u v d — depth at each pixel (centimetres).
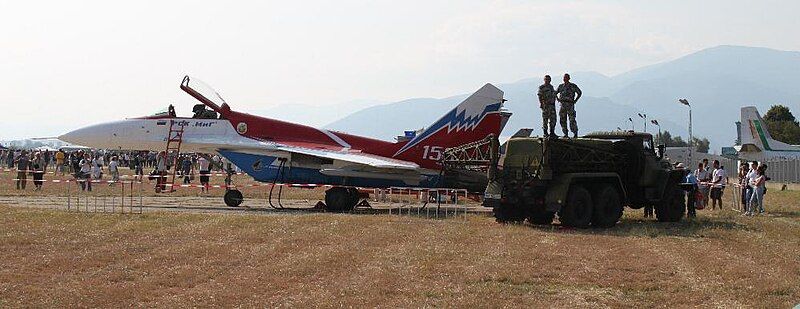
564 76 2511
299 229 1975
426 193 2925
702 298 1187
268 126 3134
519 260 1527
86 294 1165
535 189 2211
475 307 1111
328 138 3125
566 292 1232
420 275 1348
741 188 3073
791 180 6300
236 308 1095
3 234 1770
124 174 6253
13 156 6569
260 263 1451
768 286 1259
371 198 3562
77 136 3175
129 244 1661
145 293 1181
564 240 1866
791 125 11244
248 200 3372
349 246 1683
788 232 2084
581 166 2278
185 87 3111
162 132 3153
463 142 2950
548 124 2494
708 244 1814
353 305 1112
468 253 1611
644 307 1136
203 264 1429
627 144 2414
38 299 1127
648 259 1557
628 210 2938
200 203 3125
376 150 3027
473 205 3192
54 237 1747
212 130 3128
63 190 3834
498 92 2962
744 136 6950
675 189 2473
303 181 2998
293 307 1096
